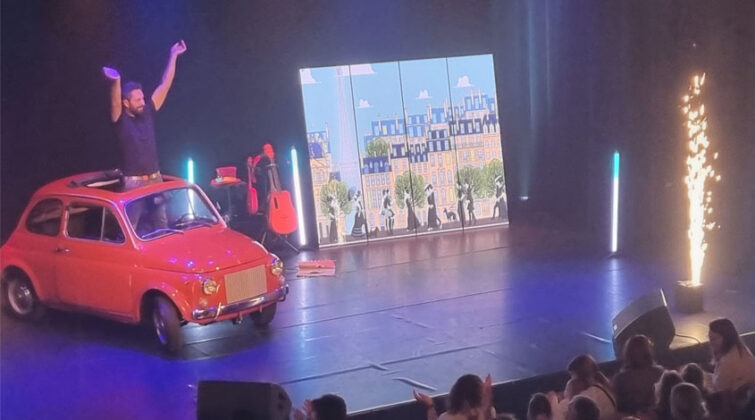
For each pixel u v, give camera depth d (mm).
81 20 10422
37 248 8453
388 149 11641
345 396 6789
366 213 11594
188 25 10867
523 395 7031
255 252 8047
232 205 11133
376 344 7891
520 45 12289
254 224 11188
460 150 11914
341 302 9172
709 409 5543
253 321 8438
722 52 10281
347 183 11531
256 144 11375
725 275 9609
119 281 7883
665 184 10906
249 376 7266
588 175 11898
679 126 10688
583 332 7977
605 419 5723
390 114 11641
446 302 9016
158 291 7785
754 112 10172
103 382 7246
